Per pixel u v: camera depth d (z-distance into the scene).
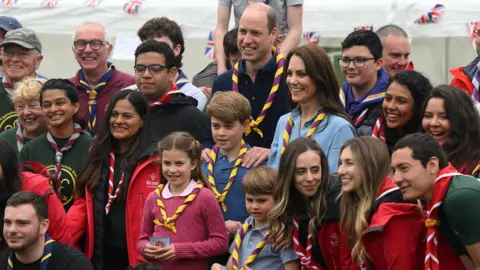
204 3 19.42
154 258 12.95
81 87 16.42
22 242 12.76
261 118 14.66
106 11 19.84
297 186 12.52
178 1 19.55
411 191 11.44
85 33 16.33
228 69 16.92
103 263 13.93
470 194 11.02
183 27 19.34
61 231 13.58
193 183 13.31
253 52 14.82
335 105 13.66
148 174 13.89
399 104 13.29
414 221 11.67
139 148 14.05
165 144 13.23
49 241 13.06
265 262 12.84
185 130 14.78
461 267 11.44
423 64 19.55
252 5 15.06
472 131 12.37
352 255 11.89
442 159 11.44
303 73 13.59
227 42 16.39
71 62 21.25
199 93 16.14
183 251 12.89
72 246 13.34
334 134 13.41
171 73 15.08
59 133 14.76
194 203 13.15
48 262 12.95
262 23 14.80
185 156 13.20
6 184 13.44
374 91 14.45
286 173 12.54
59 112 14.62
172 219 13.07
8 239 12.80
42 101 14.71
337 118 13.52
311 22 18.92
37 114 15.33
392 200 11.92
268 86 14.90
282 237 12.65
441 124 12.42
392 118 13.35
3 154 13.41
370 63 14.44
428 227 11.35
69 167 14.58
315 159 12.48
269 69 14.90
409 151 11.41
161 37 16.58
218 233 13.09
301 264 12.58
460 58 19.41
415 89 13.26
